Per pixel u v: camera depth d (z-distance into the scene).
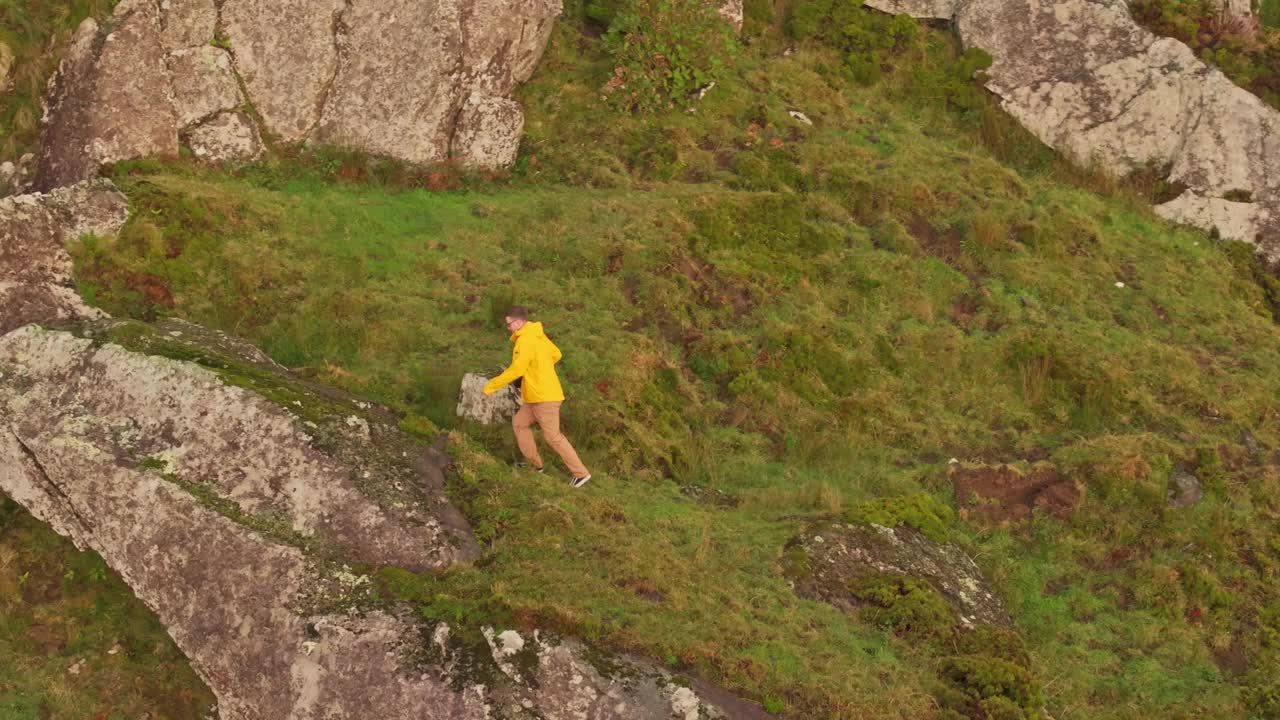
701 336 13.08
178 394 9.92
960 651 9.21
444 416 11.30
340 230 13.62
